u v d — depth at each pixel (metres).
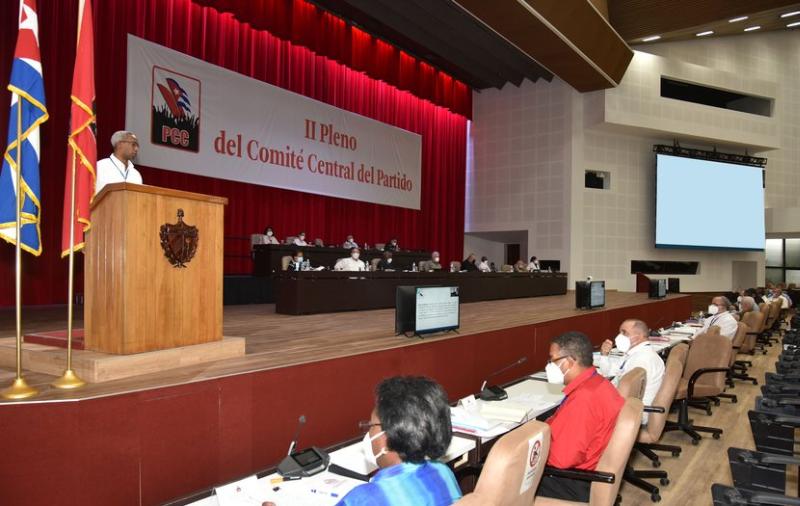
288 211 13.30
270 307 9.53
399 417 1.61
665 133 17.97
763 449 2.93
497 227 18.64
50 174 9.05
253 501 2.13
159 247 3.19
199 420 3.05
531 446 2.07
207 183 11.55
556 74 15.43
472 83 18.28
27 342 3.57
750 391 7.80
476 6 11.52
